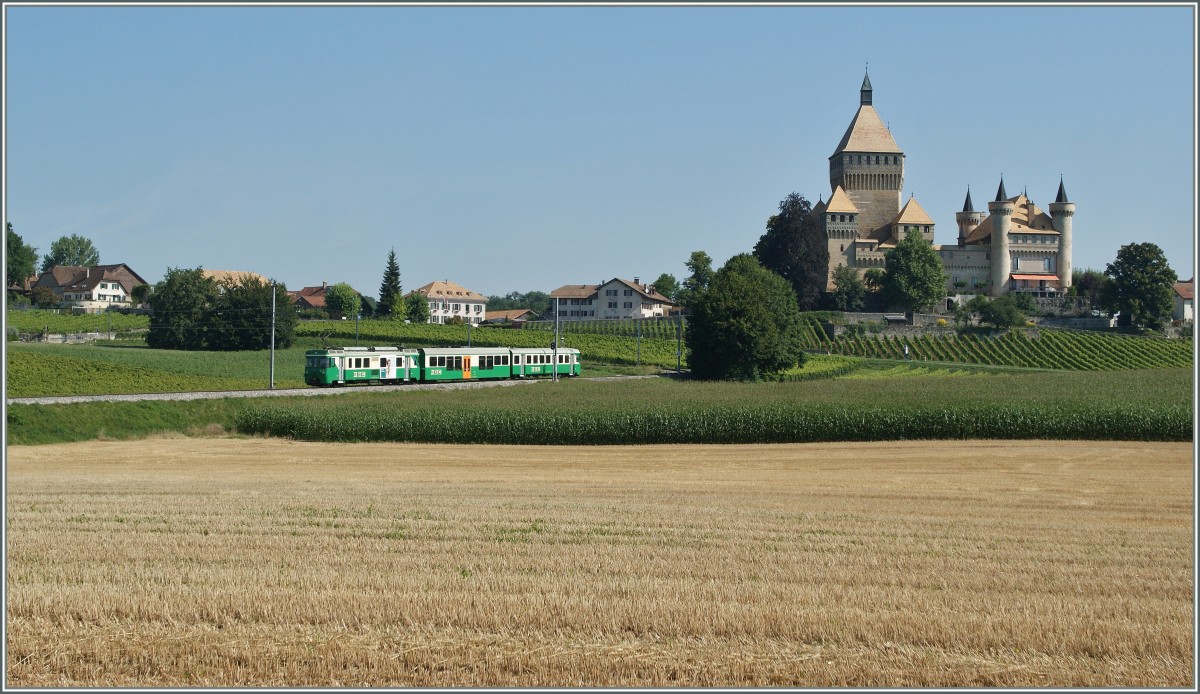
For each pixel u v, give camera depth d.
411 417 50.66
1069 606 16.25
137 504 27.11
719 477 36.91
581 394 64.25
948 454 43.84
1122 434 48.19
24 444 46.56
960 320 148.50
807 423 49.53
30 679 13.57
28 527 23.19
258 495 29.61
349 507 26.77
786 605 16.03
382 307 185.38
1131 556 20.50
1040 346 134.38
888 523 24.77
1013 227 185.25
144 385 71.12
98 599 16.03
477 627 15.17
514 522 24.36
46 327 123.75
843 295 164.12
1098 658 14.26
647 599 16.27
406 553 20.34
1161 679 13.57
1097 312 168.50
